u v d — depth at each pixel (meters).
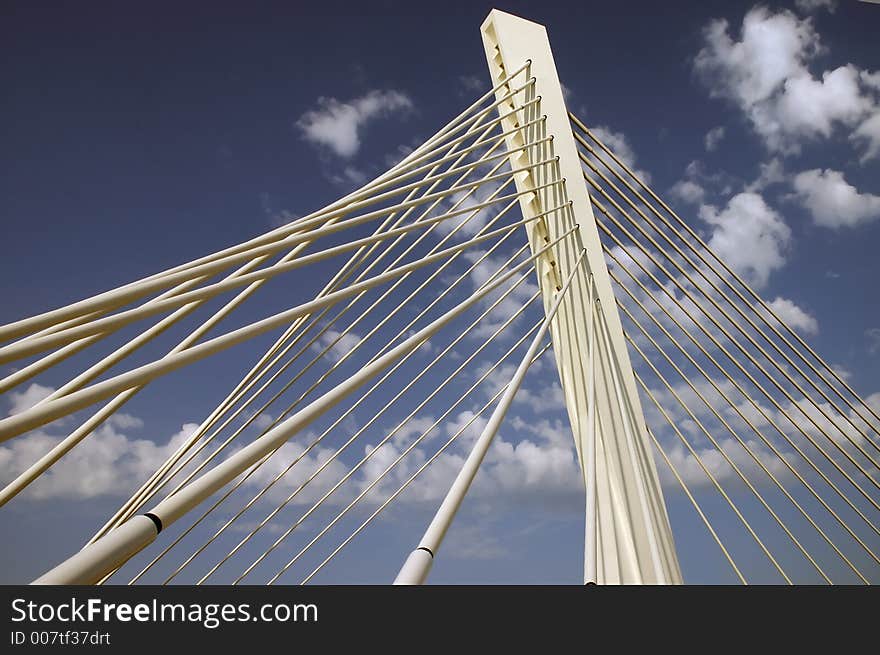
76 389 5.88
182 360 4.11
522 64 13.29
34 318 3.97
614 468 10.73
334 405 4.66
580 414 11.30
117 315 4.31
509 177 12.73
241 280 5.55
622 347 11.71
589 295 11.78
